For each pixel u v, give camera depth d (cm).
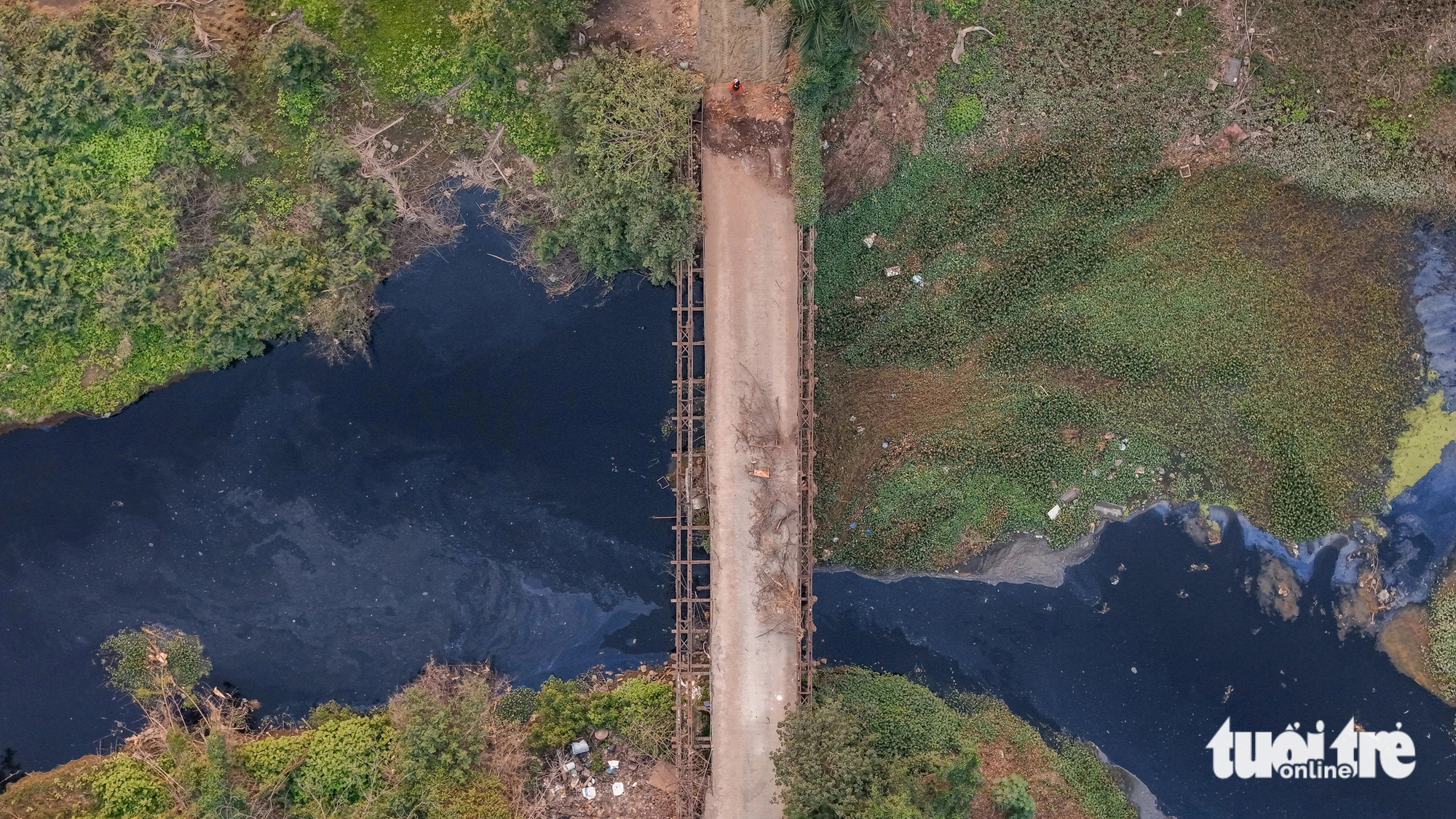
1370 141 2266
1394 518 2267
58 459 2272
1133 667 2277
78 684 2266
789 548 2159
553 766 2230
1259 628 2272
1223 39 2261
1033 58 2261
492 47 2184
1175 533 2275
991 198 2273
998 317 2273
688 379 2216
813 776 1961
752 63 2136
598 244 2180
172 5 2194
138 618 2275
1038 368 2278
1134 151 2269
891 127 2233
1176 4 2264
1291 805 2267
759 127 2139
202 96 2173
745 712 2166
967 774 1916
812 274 2142
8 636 2266
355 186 2211
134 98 2141
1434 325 2261
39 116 2138
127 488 2275
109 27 2162
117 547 2275
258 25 2219
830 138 2197
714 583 2170
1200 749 2269
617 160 2077
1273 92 2269
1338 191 2266
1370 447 2269
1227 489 2272
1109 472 2277
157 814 2097
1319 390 2269
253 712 2270
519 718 2245
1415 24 2258
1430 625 2266
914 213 2277
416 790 2106
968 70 2262
